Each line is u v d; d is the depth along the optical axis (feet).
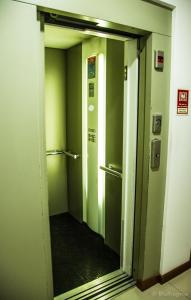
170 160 6.03
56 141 10.19
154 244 6.37
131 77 5.87
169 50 5.55
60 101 10.01
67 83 9.87
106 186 7.88
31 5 3.75
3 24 3.61
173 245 6.73
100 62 7.61
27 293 4.57
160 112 5.69
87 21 4.55
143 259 6.25
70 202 10.68
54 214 10.68
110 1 4.44
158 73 5.47
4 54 3.69
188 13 5.63
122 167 6.87
